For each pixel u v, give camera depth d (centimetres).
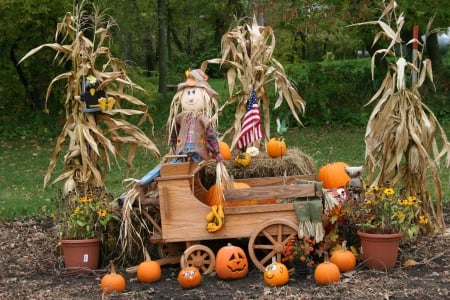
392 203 584
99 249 627
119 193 1012
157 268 580
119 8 1988
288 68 1838
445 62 2364
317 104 1789
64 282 590
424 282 542
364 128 1700
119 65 726
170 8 2481
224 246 623
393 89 674
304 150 1440
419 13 1478
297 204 578
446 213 840
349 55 2752
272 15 1694
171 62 2891
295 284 556
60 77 691
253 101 680
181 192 583
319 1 1647
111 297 536
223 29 2684
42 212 927
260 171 651
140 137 703
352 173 606
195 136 596
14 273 629
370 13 1588
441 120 1695
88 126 680
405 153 684
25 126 1823
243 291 538
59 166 1377
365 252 581
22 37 1794
